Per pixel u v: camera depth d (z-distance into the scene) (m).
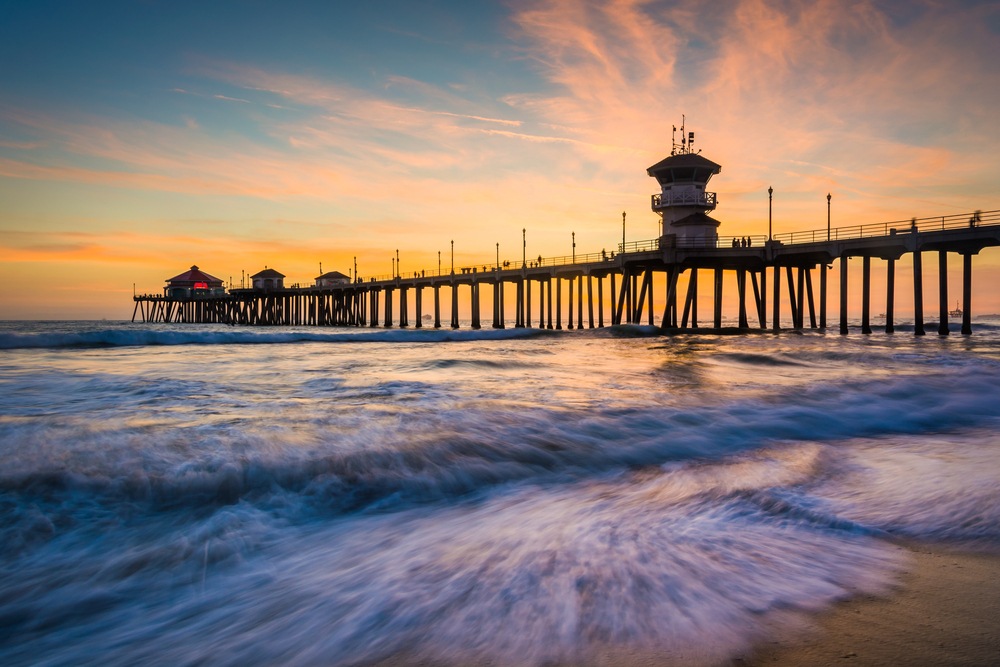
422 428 8.66
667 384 15.02
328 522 5.58
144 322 163.12
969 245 45.50
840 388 13.65
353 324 113.69
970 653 3.25
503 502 6.21
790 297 60.38
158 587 4.24
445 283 88.31
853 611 3.72
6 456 6.48
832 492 6.37
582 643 3.35
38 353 22.83
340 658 3.30
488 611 3.74
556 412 10.26
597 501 6.20
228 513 5.54
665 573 4.27
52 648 3.51
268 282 126.50
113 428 7.91
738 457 8.27
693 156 59.53
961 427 10.51
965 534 5.08
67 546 4.82
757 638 3.39
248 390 12.62
